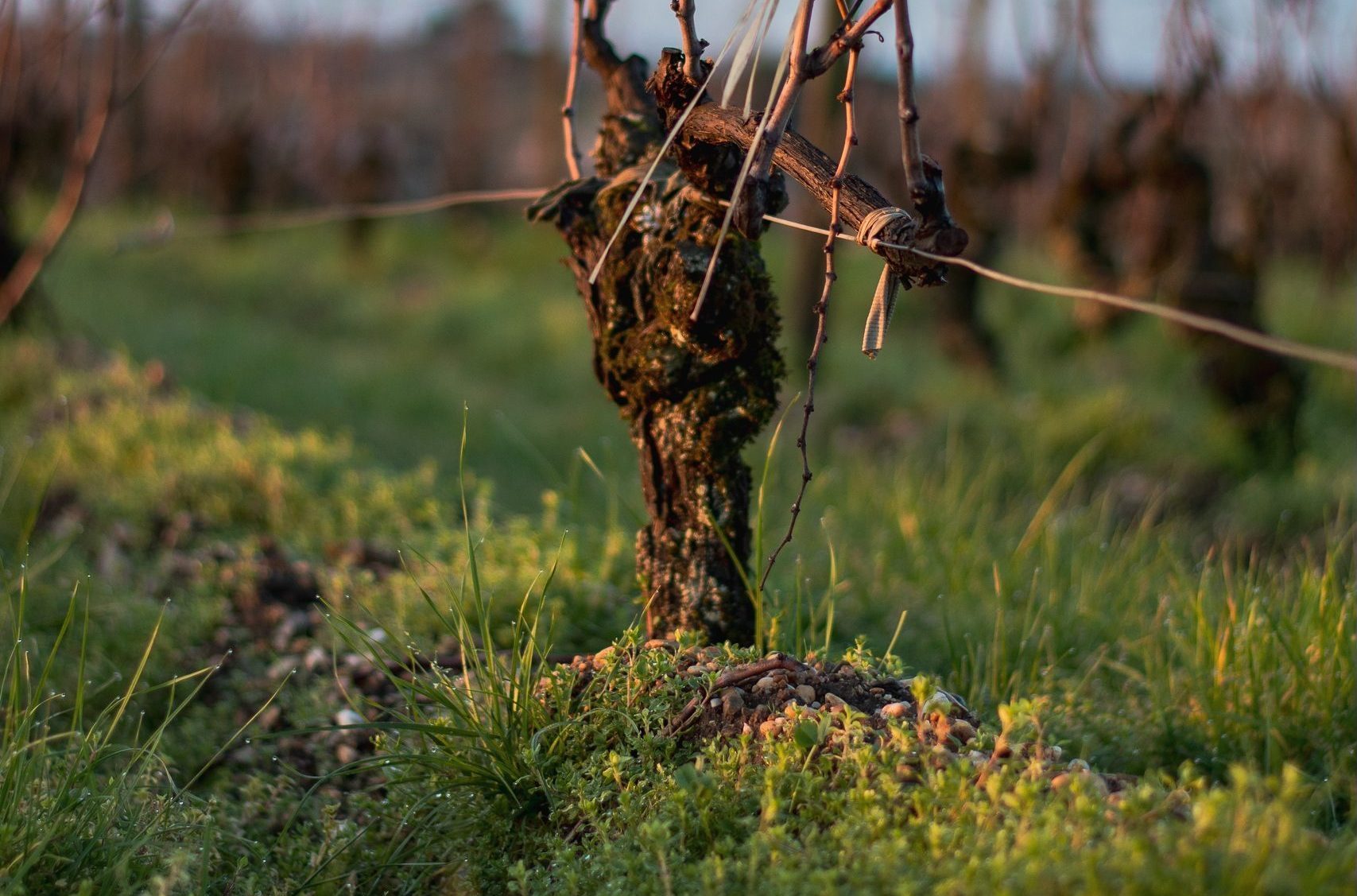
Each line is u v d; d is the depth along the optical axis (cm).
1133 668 405
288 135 2031
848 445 853
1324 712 323
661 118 278
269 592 426
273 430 626
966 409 900
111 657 392
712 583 319
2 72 802
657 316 302
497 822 261
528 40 2672
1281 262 1252
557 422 918
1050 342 1059
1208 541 675
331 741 335
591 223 317
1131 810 188
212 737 349
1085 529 584
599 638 372
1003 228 1015
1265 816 178
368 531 489
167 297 1364
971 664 388
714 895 202
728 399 306
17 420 660
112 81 731
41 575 448
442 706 291
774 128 233
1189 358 955
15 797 250
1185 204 829
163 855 256
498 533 462
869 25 221
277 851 284
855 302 1302
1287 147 1030
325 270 1655
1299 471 767
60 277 1273
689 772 235
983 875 182
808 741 238
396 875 270
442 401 967
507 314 1390
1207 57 814
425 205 396
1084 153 942
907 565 500
